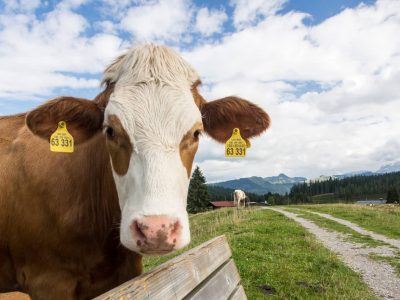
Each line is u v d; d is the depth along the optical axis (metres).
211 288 0.67
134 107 0.67
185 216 0.59
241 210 7.57
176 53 0.76
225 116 0.82
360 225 4.61
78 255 0.82
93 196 0.82
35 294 0.83
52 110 0.74
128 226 0.57
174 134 0.65
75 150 0.85
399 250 2.93
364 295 1.69
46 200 0.82
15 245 0.84
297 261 2.23
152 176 0.60
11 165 0.85
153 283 0.47
